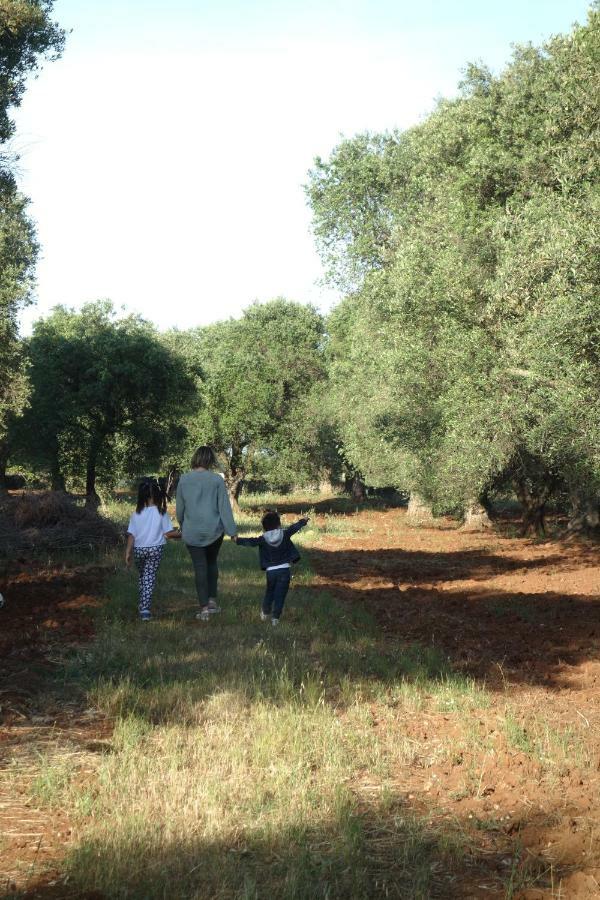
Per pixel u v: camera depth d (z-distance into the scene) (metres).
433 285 13.62
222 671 7.24
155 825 4.15
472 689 7.11
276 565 9.83
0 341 24.55
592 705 6.94
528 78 14.52
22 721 5.94
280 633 9.12
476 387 13.05
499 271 12.20
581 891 3.64
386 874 3.87
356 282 30.45
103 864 3.73
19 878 3.70
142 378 33.72
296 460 43.41
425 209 16.42
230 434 40.34
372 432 30.06
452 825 4.43
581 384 11.45
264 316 50.72
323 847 4.10
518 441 13.34
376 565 18.64
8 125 18.91
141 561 9.73
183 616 10.05
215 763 5.09
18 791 4.71
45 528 16.67
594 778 5.16
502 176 14.63
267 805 4.54
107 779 4.70
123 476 37.91
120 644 8.20
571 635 9.89
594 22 13.72
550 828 4.38
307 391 46.19
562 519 33.91
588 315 10.96
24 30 19.69
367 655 8.35
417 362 14.43
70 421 33.78
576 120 13.38
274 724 5.83
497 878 3.86
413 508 36.12
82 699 6.50
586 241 11.27
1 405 25.58
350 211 29.88
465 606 12.16
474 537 26.88
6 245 22.59
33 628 8.98
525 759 5.39
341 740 5.69
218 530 9.84
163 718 6.04
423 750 5.65
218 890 3.59
